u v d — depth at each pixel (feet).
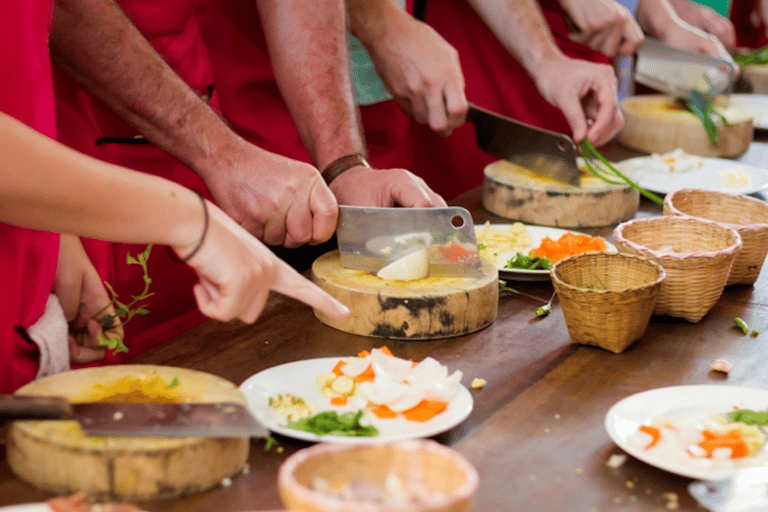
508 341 5.12
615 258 5.23
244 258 3.72
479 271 5.42
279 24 6.47
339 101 6.50
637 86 15.03
